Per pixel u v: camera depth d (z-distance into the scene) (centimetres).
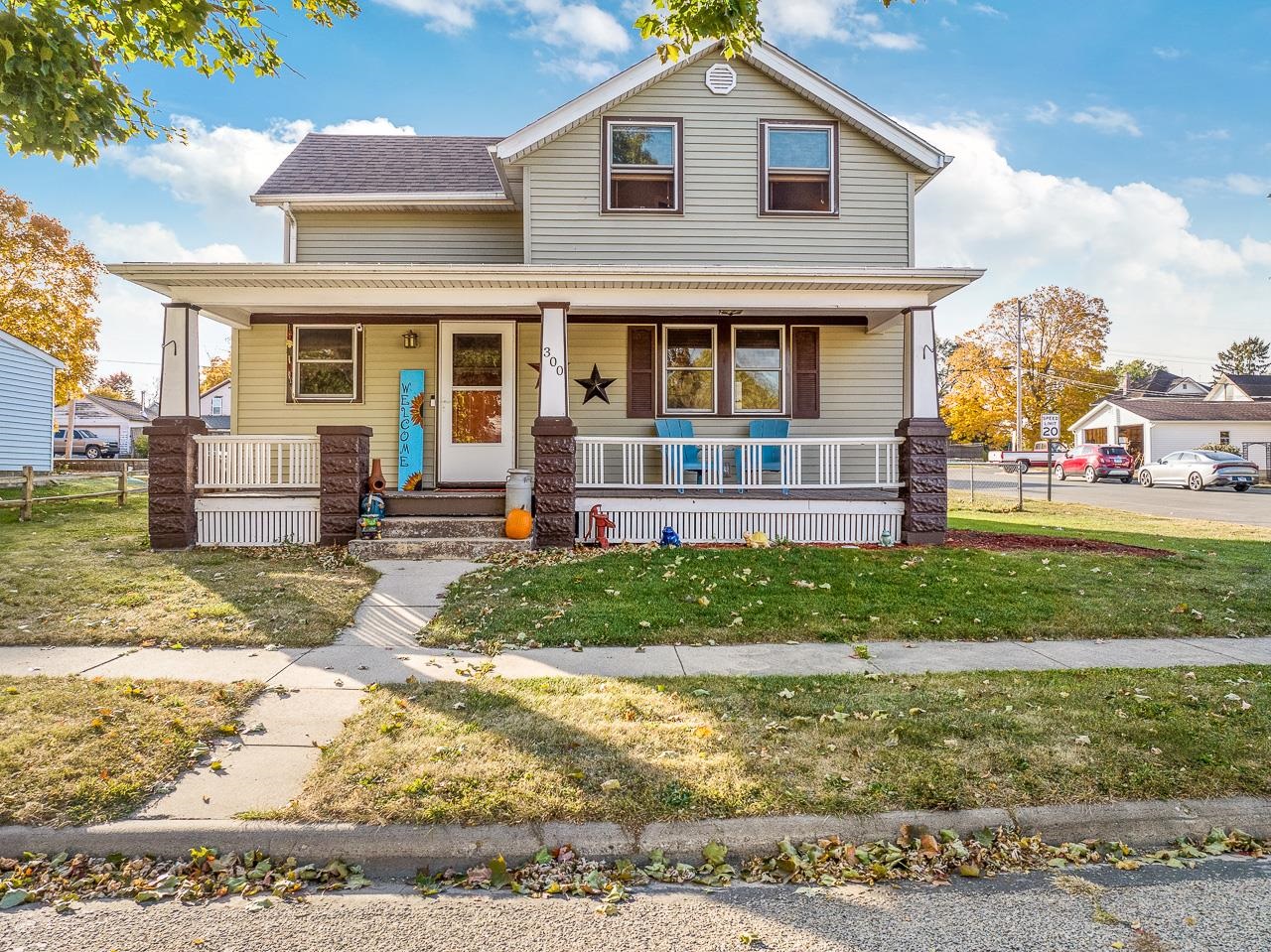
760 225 1124
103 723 419
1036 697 471
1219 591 773
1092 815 335
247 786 354
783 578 793
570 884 295
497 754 381
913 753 385
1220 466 2481
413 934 264
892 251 1134
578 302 976
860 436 1197
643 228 1115
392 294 966
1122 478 3053
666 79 1122
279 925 270
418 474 1166
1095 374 4494
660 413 1182
